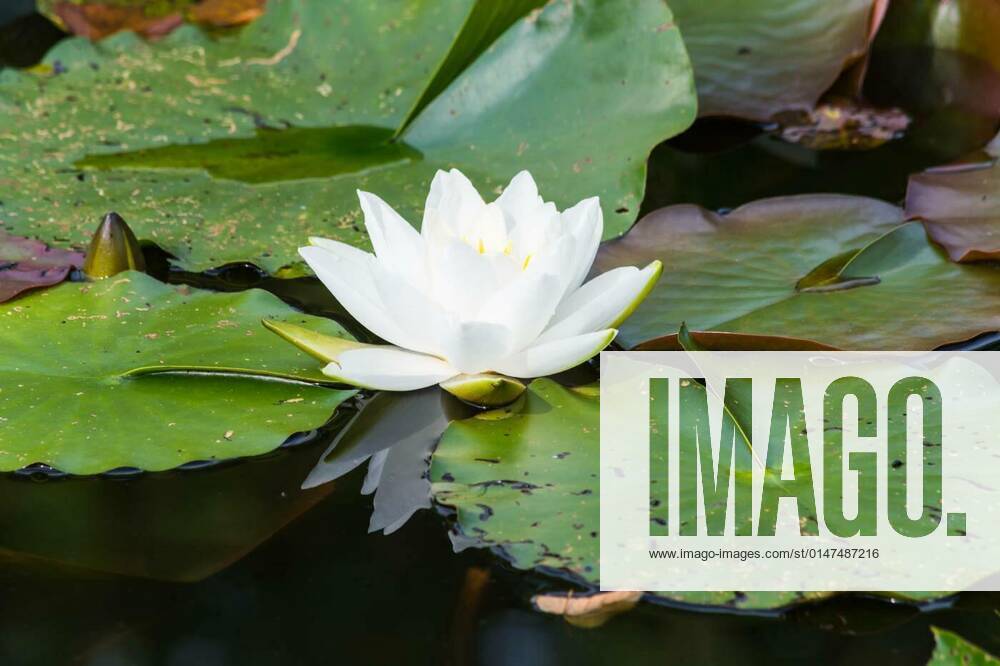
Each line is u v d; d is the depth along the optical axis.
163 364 1.10
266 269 1.16
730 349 1.11
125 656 1.02
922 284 1.14
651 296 1.14
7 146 1.23
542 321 1.08
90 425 1.08
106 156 1.23
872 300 1.13
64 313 1.13
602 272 1.16
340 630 1.03
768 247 1.17
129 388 1.09
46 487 1.07
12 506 1.06
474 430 1.08
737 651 1.02
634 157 1.21
